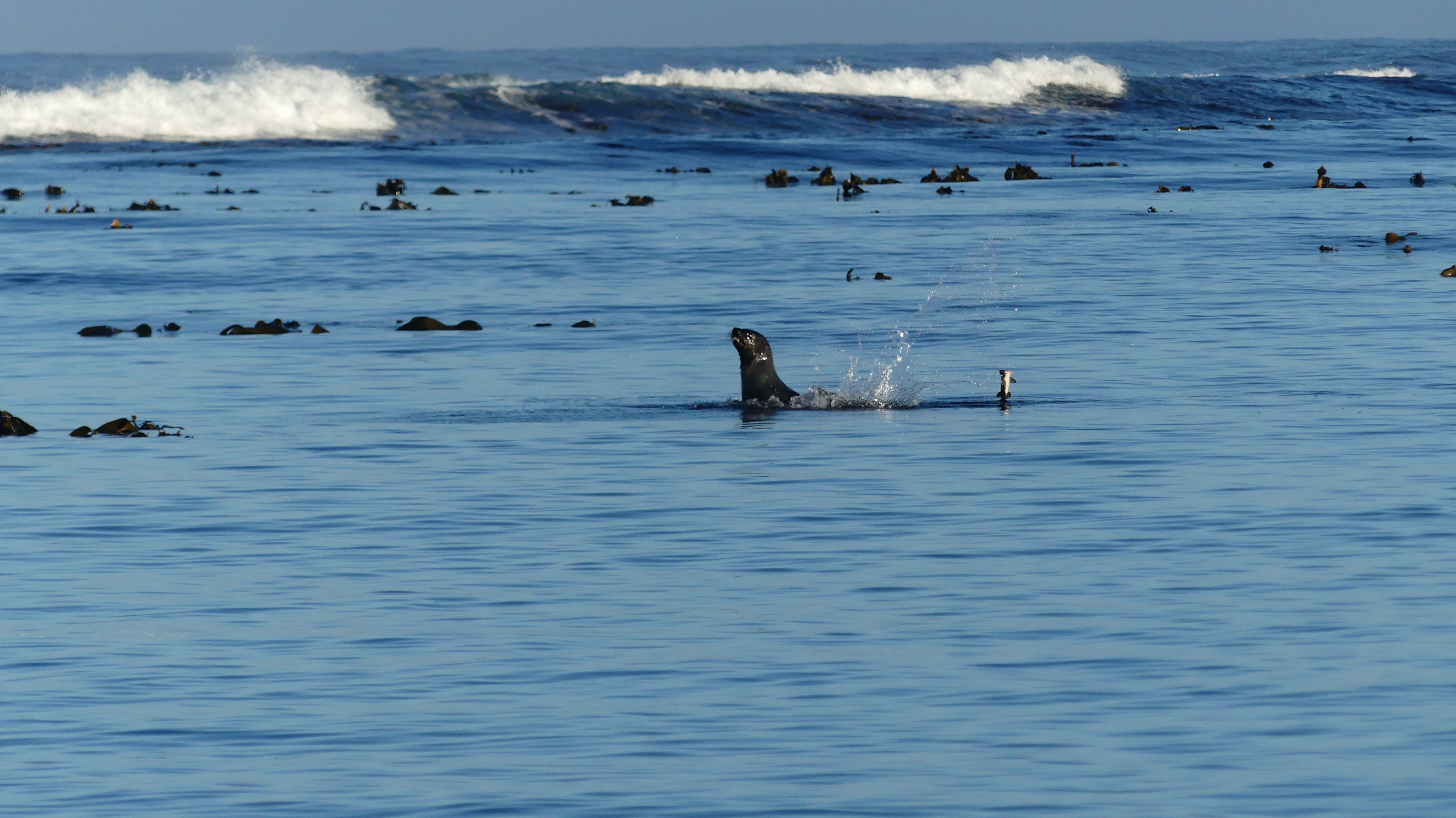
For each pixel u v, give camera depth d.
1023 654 37.75
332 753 32.16
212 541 50.16
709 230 166.88
